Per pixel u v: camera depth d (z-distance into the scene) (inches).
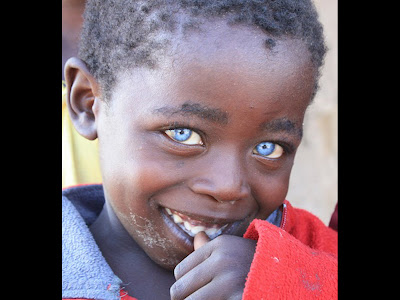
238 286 46.9
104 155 57.6
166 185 52.7
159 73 50.6
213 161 51.2
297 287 46.9
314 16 56.6
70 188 70.2
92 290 56.4
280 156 55.0
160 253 57.9
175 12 50.9
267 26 49.8
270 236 48.2
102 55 57.0
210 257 49.2
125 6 54.6
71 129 83.7
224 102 48.9
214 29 49.3
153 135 52.4
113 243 63.5
